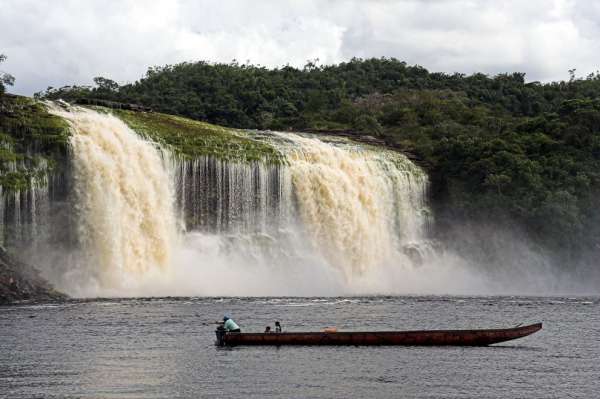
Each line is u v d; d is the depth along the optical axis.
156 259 128.62
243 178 140.50
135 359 67.06
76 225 121.25
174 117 156.25
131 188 126.81
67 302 104.56
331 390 58.09
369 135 197.38
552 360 68.38
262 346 73.25
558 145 176.12
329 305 109.25
